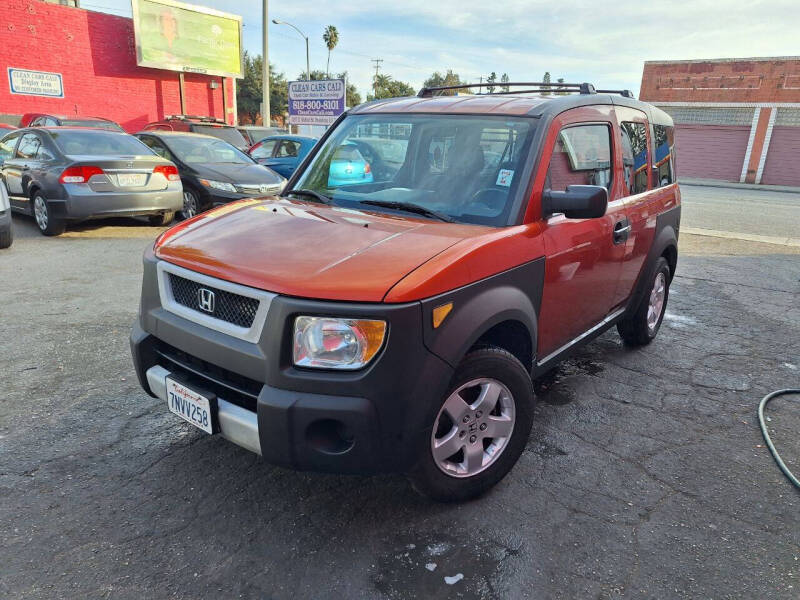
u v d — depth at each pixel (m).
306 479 2.93
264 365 2.24
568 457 3.22
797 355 4.88
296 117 19.20
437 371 2.31
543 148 3.03
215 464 3.03
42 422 3.37
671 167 4.91
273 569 2.33
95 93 23.61
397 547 2.47
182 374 2.65
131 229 9.29
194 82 26.73
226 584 2.25
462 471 2.69
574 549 2.50
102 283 6.12
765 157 27.72
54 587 2.20
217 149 10.41
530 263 2.82
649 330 4.89
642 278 4.37
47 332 4.71
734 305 6.31
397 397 2.22
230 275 2.37
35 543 2.43
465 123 3.26
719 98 28.25
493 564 2.39
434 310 2.28
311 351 2.19
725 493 2.94
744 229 12.09
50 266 6.77
